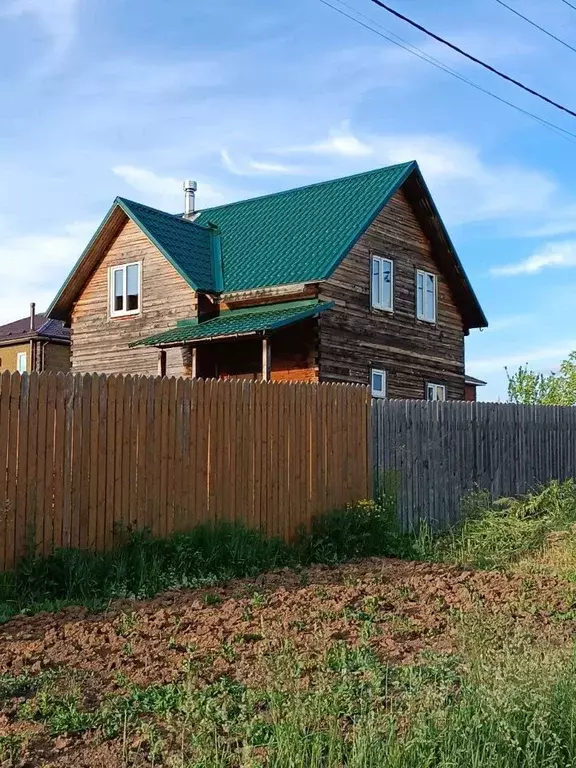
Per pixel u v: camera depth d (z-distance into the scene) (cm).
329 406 1209
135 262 2330
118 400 940
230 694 541
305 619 754
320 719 482
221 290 2152
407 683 560
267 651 645
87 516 902
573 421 1816
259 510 1091
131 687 560
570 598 861
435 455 1416
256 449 1095
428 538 1264
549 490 1459
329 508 1191
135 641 671
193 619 746
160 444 980
